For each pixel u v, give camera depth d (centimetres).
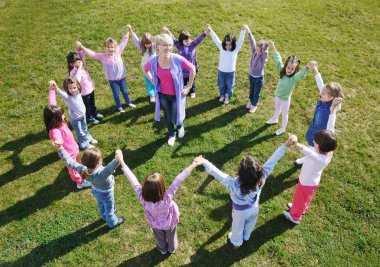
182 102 619
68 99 604
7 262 498
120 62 710
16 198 587
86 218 557
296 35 1038
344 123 738
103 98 808
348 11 1172
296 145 443
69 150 553
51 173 632
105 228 542
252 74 707
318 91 822
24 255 507
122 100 805
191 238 529
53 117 525
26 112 763
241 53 953
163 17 1104
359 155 666
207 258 504
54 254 508
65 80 595
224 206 574
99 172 454
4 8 1177
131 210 569
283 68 633
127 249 516
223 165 648
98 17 1109
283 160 656
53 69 891
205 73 880
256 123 739
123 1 1204
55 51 955
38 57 933
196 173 629
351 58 944
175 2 1195
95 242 523
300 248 516
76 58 646
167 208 426
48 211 567
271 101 800
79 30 1046
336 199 585
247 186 415
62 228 542
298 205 515
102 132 716
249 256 506
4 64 906
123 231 538
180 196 591
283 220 553
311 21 1117
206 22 1084
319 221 552
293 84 634
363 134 712
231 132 719
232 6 1186
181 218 556
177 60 567
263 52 670
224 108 780
